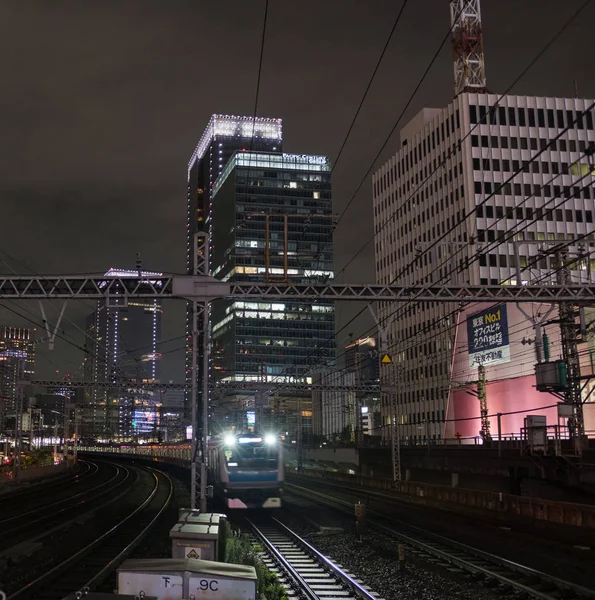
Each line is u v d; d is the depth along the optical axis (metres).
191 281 26.20
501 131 102.31
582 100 104.38
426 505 35.88
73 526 29.23
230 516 33.41
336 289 28.86
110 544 22.62
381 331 29.55
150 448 122.38
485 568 17.42
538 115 103.25
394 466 46.25
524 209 100.69
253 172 192.62
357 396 75.00
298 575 16.81
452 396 81.50
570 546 19.91
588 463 31.72
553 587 15.34
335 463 78.19
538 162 101.94
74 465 102.50
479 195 100.50
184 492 53.34
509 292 30.02
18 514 36.31
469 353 76.31
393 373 65.31
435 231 109.56
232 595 7.82
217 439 37.12
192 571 7.89
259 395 62.75
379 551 21.83
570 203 101.00
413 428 109.94
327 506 37.94
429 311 107.19
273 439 34.12
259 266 183.62
